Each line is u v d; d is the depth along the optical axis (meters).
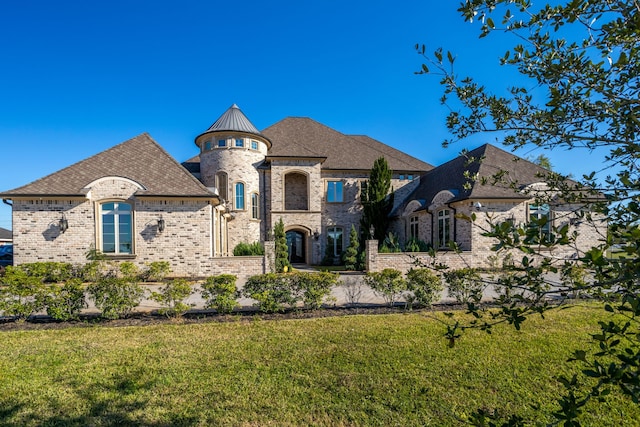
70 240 17.19
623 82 2.65
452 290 10.26
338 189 28.30
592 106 2.66
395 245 20.56
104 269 16.89
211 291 9.76
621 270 1.86
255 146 26.55
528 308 2.44
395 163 29.78
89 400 5.10
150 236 17.61
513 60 2.95
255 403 5.07
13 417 4.67
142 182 18.16
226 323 8.80
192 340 7.53
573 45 2.72
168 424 4.57
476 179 3.98
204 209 17.97
